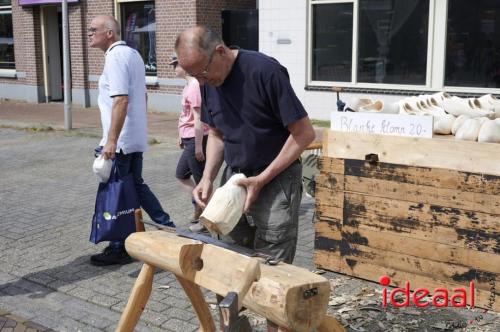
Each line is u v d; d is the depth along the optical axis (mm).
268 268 2504
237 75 3041
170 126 12469
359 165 4273
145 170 8625
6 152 10250
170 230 3082
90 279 4660
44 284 4578
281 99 2986
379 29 11477
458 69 10812
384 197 4191
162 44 14359
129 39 15180
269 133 3133
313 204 6629
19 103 17391
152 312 4059
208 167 3457
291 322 2316
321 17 12109
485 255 3842
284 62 12633
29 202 6961
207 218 2906
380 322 3812
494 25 10359
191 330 3814
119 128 4625
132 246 2996
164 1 14086
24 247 5406
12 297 4383
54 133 12055
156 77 14812
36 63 17109
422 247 4074
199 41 2910
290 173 3221
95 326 3920
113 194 4664
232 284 2490
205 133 5488
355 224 4359
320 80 12359
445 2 10656
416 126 4066
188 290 3178
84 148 10508
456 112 4359
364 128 4285
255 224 3301
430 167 3971
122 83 4605
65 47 12180
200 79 3039
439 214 3975
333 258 4520
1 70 17969
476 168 3797
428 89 11062
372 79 11727
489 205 3777
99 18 4691
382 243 4250
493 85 10539
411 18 11086
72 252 5273
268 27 12695
